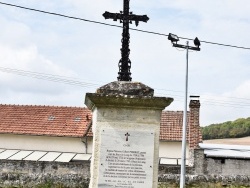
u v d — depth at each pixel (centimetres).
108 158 885
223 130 10362
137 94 902
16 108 4175
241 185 2627
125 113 897
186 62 3009
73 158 3506
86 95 886
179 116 4059
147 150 891
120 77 948
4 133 3772
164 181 2662
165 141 3738
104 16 951
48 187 2439
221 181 2642
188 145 3706
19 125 3884
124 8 951
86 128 3825
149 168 886
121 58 952
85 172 3184
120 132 892
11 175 2470
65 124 3909
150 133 895
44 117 4028
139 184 881
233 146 3934
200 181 2652
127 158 887
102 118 895
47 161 3203
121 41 953
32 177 2462
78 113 4097
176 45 2975
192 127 3612
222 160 3350
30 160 3209
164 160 3584
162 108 898
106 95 881
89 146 3738
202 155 3347
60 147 3750
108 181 880
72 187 2445
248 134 9919
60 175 2473
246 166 3325
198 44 2927
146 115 898
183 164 2742
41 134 3753
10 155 3538
